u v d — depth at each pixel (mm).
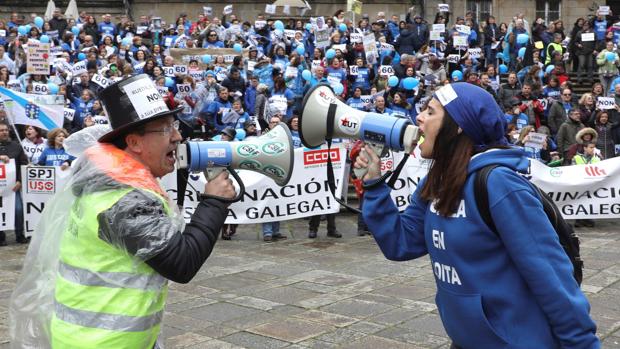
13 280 6895
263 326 5223
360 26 19000
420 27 18359
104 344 2049
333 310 5656
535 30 19000
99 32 18594
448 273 2121
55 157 9422
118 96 2182
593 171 10086
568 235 2139
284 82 13203
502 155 2039
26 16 22781
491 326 2016
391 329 5129
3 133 9250
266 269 7328
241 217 9227
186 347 4746
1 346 4645
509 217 1947
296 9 20734
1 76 13406
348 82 15203
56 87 12406
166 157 2312
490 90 14797
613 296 6086
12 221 9172
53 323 2154
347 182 10789
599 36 18156
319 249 8578
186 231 2201
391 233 2375
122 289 2084
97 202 2104
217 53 15984
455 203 2057
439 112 2117
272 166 2381
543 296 1935
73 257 2137
